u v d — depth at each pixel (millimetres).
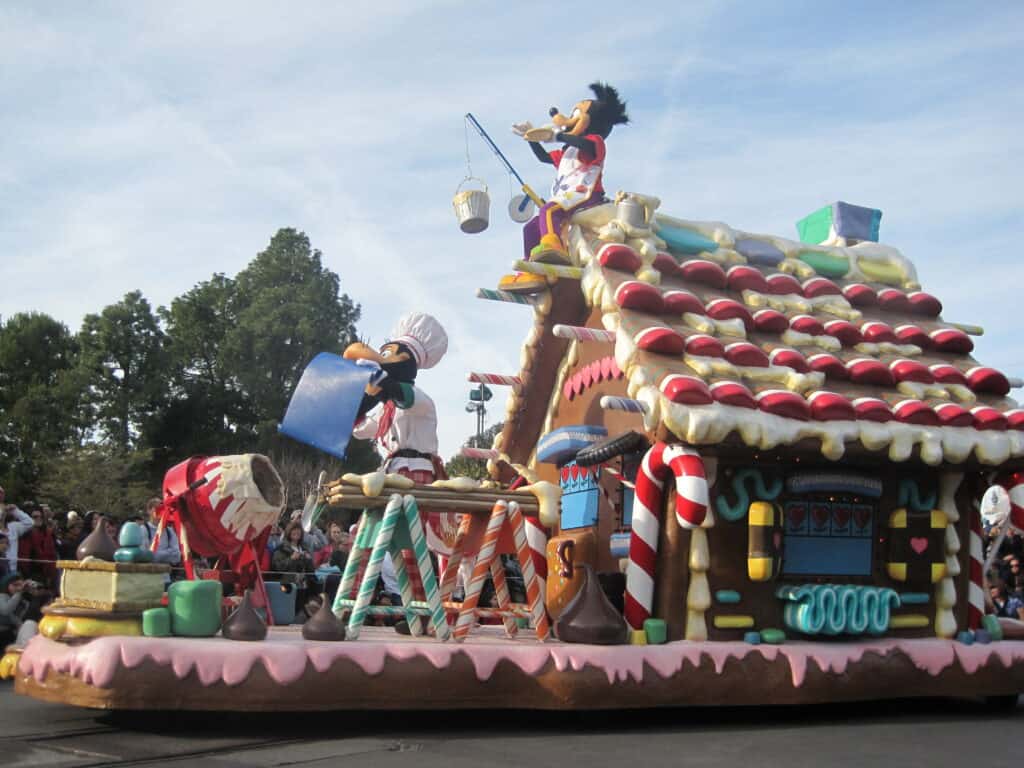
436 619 7992
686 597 8539
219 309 50062
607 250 9320
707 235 10289
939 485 9820
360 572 8992
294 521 12805
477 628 9672
